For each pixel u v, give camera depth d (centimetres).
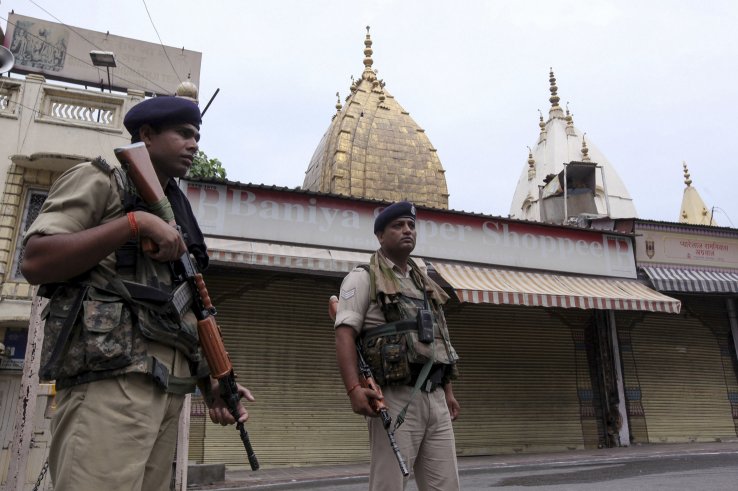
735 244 1443
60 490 142
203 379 202
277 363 1035
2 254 1065
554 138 3844
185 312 179
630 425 1272
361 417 1073
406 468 238
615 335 1315
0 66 1207
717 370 1405
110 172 169
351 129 2322
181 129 192
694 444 1252
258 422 990
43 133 1164
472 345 1200
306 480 807
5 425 1031
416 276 294
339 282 1124
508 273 1186
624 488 601
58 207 156
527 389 1212
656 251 1370
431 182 2323
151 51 1912
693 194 3081
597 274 1277
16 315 1045
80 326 152
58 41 1839
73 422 147
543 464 916
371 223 1088
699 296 1436
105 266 160
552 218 1783
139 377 157
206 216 977
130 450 149
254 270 1062
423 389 261
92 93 1225
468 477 764
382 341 263
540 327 1270
